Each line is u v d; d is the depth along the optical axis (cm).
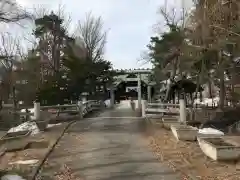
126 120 2231
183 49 1984
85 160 1060
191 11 1827
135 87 5559
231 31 1415
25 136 1294
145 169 935
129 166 972
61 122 2147
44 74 3388
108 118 2395
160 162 1020
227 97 2511
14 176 841
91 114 2855
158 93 4312
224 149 1003
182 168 938
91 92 4028
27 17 1633
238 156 1005
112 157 1098
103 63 4269
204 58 1778
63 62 3584
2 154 1172
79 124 2031
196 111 2172
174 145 1302
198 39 1736
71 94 3372
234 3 1425
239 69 1758
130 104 4384
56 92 3086
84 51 3919
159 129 1753
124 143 1362
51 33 3681
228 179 821
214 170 911
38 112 1878
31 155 1141
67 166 982
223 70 1783
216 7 1466
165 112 2252
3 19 1412
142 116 2466
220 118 2081
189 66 2053
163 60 2877
